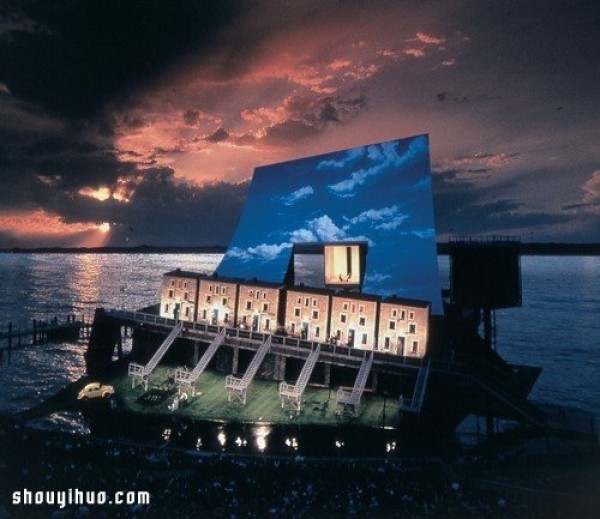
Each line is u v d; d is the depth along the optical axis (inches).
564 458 2044.8
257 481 1628.9
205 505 1412.4
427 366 2468.0
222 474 1701.5
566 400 3304.6
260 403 2493.8
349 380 2755.9
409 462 1991.9
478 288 3056.1
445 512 1408.7
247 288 3085.6
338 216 3572.8
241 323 3088.1
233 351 2933.1
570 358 4426.7
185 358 3139.8
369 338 2714.1
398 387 2596.0
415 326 2603.3
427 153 3410.4
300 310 2910.9
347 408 2397.9
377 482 1656.0
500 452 2310.5
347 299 2785.4
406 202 3351.4
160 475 1696.6
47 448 1883.6
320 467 1807.3
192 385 2699.3
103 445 1982.0
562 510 1486.2
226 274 3732.8
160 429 2332.7
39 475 1599.4
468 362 2817.4
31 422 2437.3
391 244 3262.8
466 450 2346.2
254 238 3863.2
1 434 2009.1
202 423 2285.9
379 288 3120.1
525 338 5315.0
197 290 3262.8
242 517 1336.1
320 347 2689.5
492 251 3056.1
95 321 3331.7
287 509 1391.5
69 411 2556.6
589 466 1940.2
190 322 3078.2
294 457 2032.5
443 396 2495.1
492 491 1635.1
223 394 2615.7
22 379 3427.7
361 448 2171.5
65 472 1640.0
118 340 3494.1
